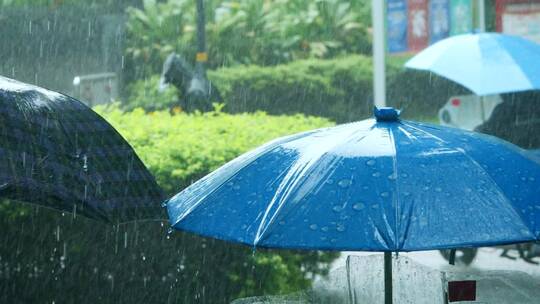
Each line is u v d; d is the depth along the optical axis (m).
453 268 5.90
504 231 4.25
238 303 5.50
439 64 11.59
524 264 11.90
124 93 22.69
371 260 5.30
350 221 4.32
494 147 4.89
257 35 22.78
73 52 23.14
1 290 8.39
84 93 22.34
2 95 6.29
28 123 6.18
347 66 21.89
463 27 17.11
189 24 23.28
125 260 8.55
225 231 4.63
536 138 14.10
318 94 21.84
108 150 6.50
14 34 22.94
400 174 4.51
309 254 9.13
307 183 4.57
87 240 8.45
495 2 16.97
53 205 5.88
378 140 4.79
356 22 22.48
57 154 6.12
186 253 8.71
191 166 8.74
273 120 11.19
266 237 4.35
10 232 8.34
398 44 17.48
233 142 9.36
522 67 11.25
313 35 22.56
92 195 6.07
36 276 8.42
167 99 21.73
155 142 9.28
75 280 8.46
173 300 8.71
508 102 14.10
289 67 21.95
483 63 11.38
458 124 16.84
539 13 16.84
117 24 23.36
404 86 17.50
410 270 5.21
